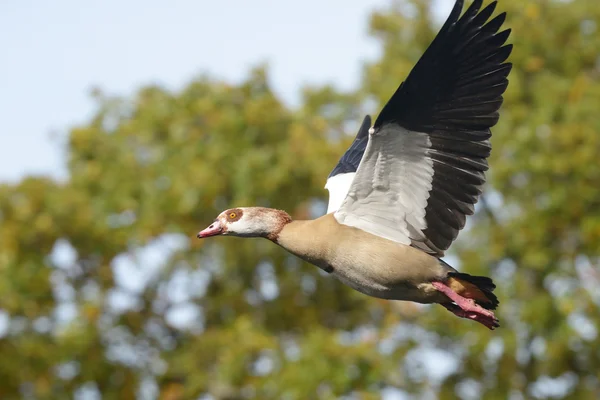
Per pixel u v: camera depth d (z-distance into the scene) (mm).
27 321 17297
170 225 17641
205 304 18188
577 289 17312
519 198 17484
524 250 17188
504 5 17891
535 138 17062
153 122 18219
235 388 16797
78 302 17609
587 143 17062
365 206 10188
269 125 17984
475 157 9703
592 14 18078
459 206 9906
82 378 17266
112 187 17875
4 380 17016
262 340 16562
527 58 17703
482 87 9570
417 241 10156
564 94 17422
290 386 15945
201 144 17875
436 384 17188
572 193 17125
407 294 10250
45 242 17422
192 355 17078
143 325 17844
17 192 17422
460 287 10133
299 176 17578
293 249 10422
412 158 9875
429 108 9648
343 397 16172
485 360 17094
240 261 17906
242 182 17422
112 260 17812
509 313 17188
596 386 17297
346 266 10250
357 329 18125
